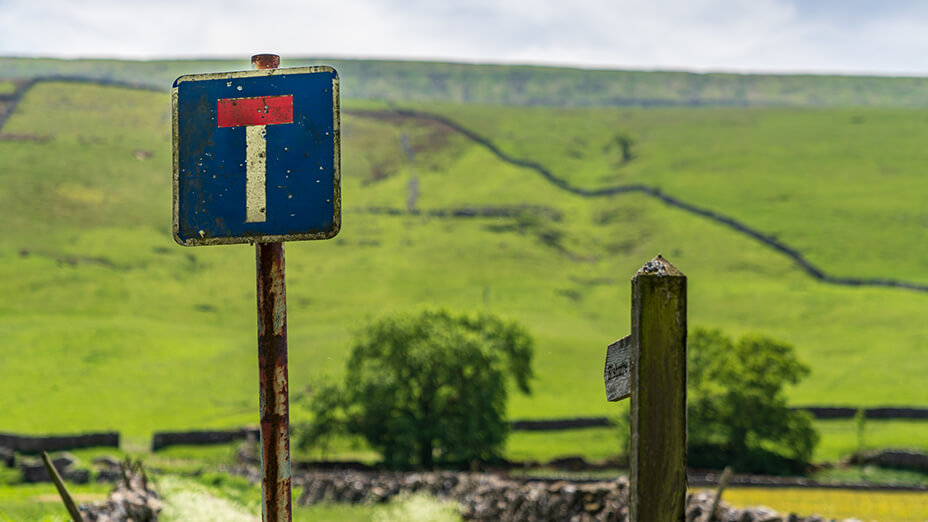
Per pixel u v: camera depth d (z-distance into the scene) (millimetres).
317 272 152125
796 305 129000
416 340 68500
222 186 5359
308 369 99875
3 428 80438
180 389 98375
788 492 49469
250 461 65000
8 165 191625
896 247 151125
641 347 4105
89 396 93438
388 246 165625
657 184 196500
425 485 26281
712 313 128125
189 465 63000
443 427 65188
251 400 94875
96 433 70688
